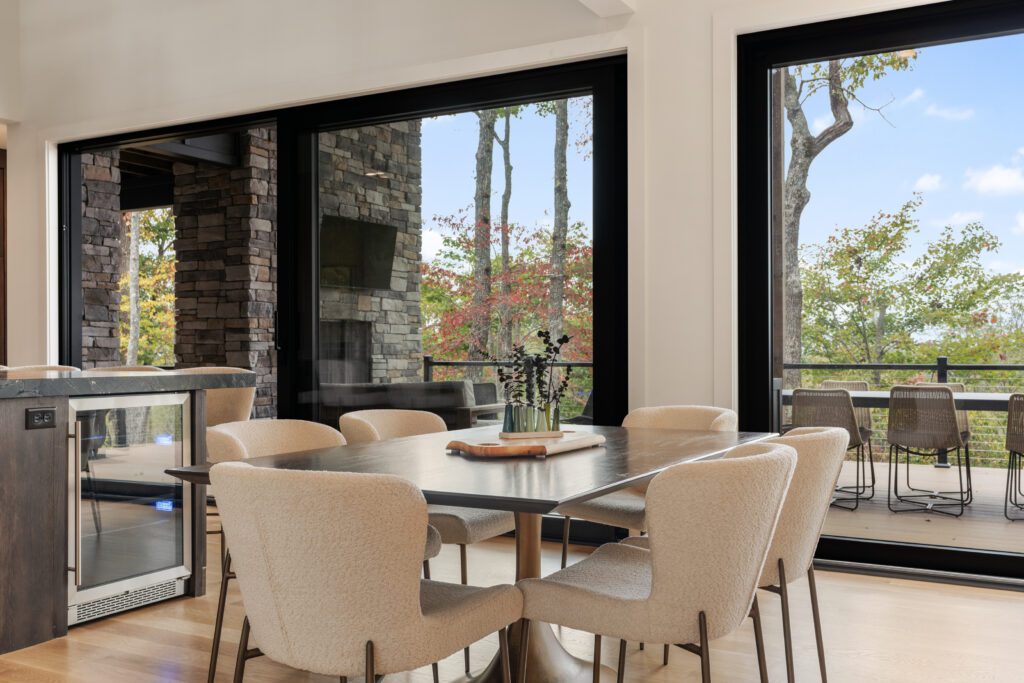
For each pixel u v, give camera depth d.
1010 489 3.89
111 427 3.49
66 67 6.38
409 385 5.16
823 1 4.07
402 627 1.75
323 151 5.48
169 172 8.00
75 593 3.32
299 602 1.74
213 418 4.61
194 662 2.97
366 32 5.21
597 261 4.59
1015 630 3.20
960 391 3.98
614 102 4.57
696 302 4.34
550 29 4.68
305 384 5.49
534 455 2.55
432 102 5.09
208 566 4.32
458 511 3.06
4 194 7.56
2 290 7.51
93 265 6.93
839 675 2.77
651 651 3.04
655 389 4.43
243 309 7.41
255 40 5.61
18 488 3.14
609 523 3.06
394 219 5.23
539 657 2.70
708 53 4.32
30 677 2.84
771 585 2.36
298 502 1.67
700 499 1.83
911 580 3.89
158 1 5.99
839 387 4.20
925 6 3.96
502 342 4.88
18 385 3.12
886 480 4.12
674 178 4.39
